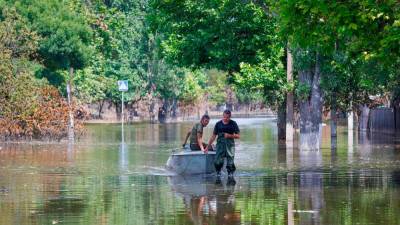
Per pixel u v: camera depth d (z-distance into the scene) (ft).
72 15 415.44
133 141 323.16
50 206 129.90
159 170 195.00
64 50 403.95
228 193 146.72
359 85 296.10
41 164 211.20
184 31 301.84
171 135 375.45
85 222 114.01
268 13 256.93
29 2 399.03
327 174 181.27
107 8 531.91
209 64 301.84
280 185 159.22
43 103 312.91
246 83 283.18
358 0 143.13
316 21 154.40
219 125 181.88
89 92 518.37
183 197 141.18
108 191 150.61
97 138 344.49
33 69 377.71
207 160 184.96
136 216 119.03
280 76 284.41
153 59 564.71
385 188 152.15
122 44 552.82
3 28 318.04
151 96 574.15
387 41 141.38
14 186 159.12
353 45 154.92
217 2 287.07
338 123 539.70
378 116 400.67
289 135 301.84
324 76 261.65
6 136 307.99
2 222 114.01
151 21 308.19
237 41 292.61
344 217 116.67
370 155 239.30
